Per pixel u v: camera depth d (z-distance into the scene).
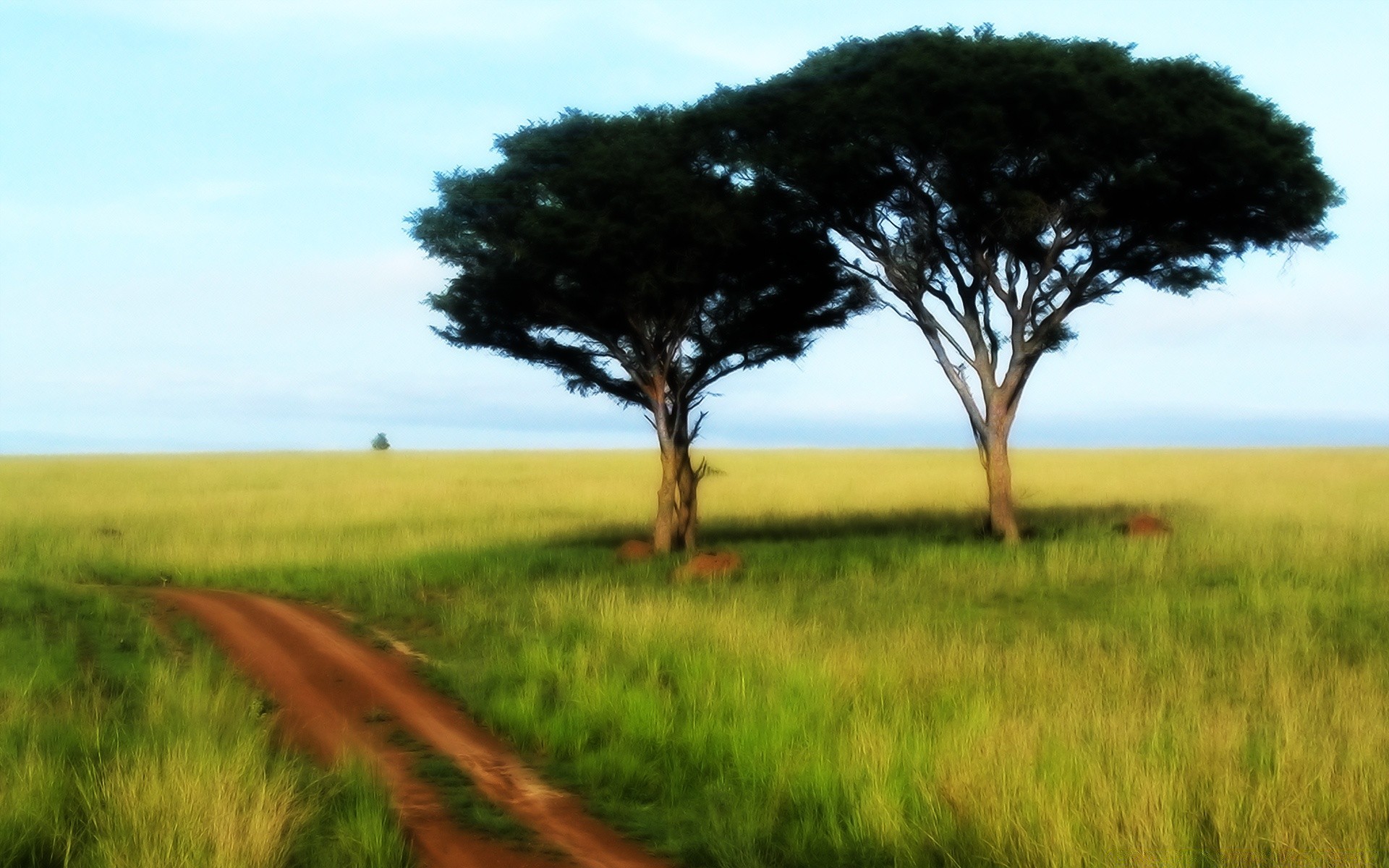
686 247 21.91
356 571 21.11
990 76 19.86
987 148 20.00
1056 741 8.20
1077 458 74.81
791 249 23.25
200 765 7.75
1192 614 14.47
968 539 23.36
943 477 51.94
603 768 8.95
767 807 7.85
